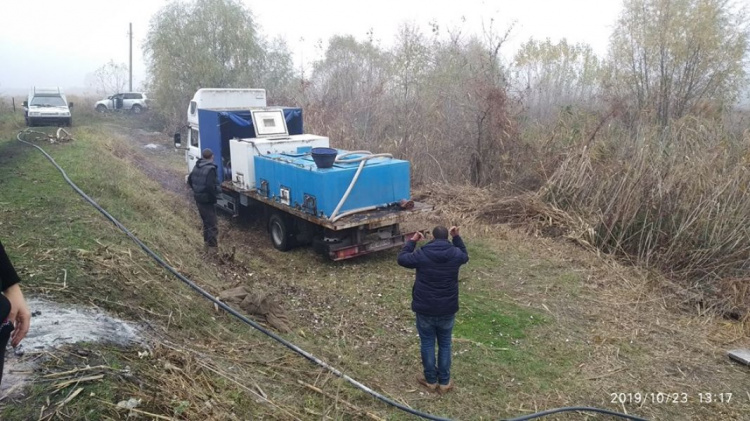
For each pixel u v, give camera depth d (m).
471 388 5.37
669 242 9.08
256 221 11.40
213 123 11.08
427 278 4.98
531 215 11.17
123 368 3.82
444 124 15.15
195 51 25.09
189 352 4.56
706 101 16.39
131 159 17.05
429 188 13.45
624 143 11.55
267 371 4.81
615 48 18.89
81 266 5.72
